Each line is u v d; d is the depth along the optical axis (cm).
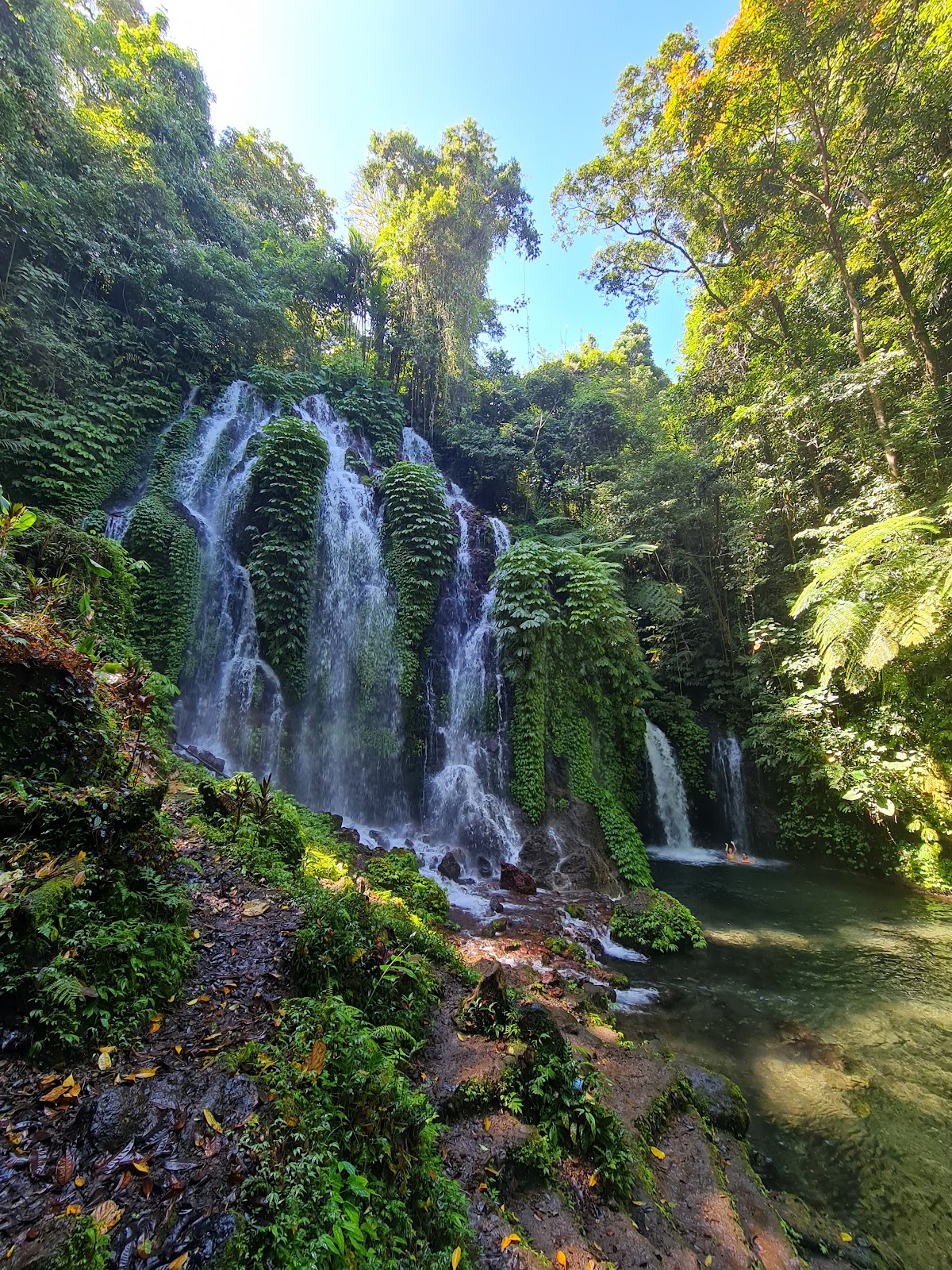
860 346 1174
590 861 1012
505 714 1210
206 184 1738
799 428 1292
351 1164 200
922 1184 396
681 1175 351
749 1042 563
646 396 2611
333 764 1111
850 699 1199
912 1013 622
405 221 2122
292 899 436
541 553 1312
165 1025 266
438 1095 328
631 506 1766
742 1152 401
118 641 749
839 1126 452
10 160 1105
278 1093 217
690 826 1425
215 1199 167
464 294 2198
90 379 1221
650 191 1669
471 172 2203
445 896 745
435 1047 378
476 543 1503
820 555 1321
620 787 1255
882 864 1123
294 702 1080
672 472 1702
